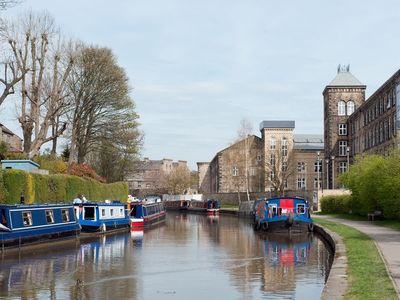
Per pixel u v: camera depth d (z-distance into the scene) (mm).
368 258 20516
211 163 153250
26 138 46562
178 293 19391
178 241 39719
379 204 47469
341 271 17578
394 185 41000
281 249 33688
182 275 23422
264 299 18266
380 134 79250
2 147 46594
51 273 23766
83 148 64500
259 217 51094
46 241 33938
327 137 105500
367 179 47938
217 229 54094
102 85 63281
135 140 71062
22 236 31312
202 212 101438
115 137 66438
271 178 97375
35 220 33125
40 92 48531
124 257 29516
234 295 18953
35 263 26750
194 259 28797
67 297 18750
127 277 22844
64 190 47375
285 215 46906
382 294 13484
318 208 73375
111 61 64125
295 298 18297
